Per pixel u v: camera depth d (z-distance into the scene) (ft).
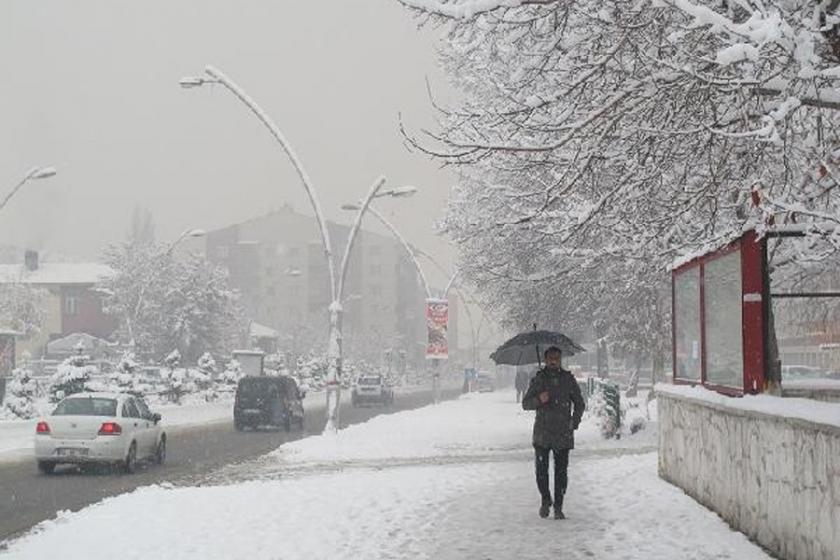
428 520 37.14
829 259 41.09
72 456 63.26
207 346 224.94
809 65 21.76
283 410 111.45
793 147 30.83
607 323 106.73
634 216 34.88
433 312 154.40
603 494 43.50
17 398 112.78
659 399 48.65
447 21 26.23
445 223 84.89
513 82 29.66
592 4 26.73
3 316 273.54
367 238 507.30
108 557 30.76
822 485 24.94
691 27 22.94
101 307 338.34
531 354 49.06
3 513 46.62
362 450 75.77
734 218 40.16
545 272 88.02
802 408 27.02
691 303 42.50
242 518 37.86
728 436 34.50
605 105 27.12
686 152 30.42
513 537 33.22
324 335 394.73
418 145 27.76
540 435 37.35
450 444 80.64
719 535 32.24
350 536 33.88
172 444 91.30
